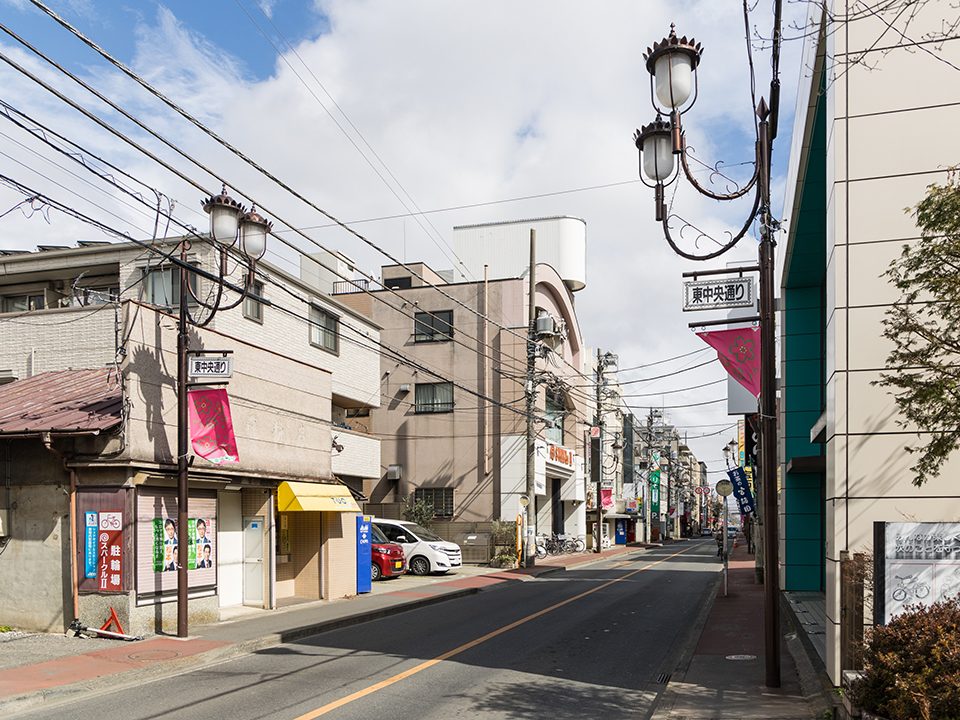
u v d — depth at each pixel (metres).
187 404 13.39
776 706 8.68
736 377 12.11
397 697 9.31
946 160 9.17
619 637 14.30
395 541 29.08
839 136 9.48
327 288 39.72
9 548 13.45
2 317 16.84
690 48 8.61
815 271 19.22
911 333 8.56
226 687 9.83
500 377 36.84
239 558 17.02
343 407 30.47
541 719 8.44
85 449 12.94
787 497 21.08
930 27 9.29
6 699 8.61
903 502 8.86
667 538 92.31
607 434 61.16
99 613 12.80
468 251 48.09
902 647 6.81
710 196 9.30
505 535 34.34
